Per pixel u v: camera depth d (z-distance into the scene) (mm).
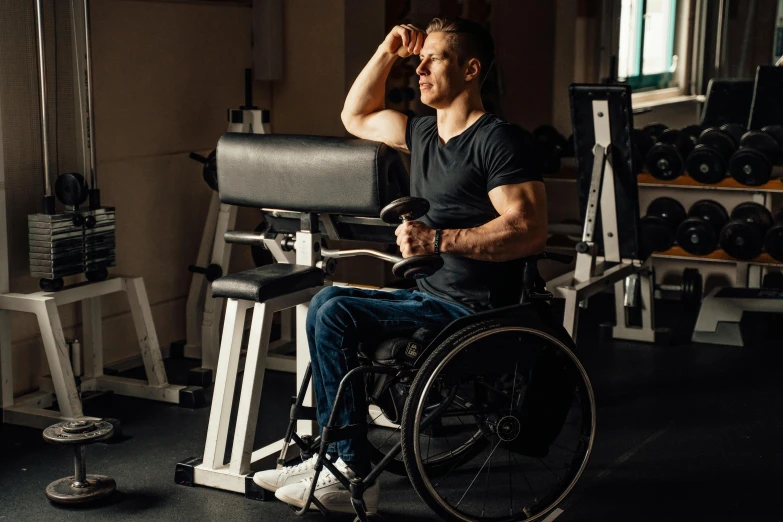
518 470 2723
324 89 4270
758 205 4289
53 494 2482
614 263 3756
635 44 5582
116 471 2703
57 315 3021
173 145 3854
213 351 3574
